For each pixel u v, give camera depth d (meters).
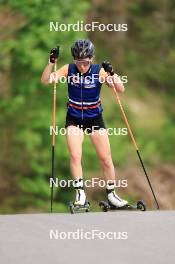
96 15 65.81
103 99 53.91
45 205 42.41
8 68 42.47
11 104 42.03
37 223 16.45
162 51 66.75
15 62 42.03
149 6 67.88
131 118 56.50
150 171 52.59
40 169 42.12
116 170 50.16
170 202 50.31
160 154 56.56
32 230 15.53
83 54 18.41
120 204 19.83
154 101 63.84
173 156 56.91
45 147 42.19
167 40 66.75
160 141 58.00
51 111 42.19
